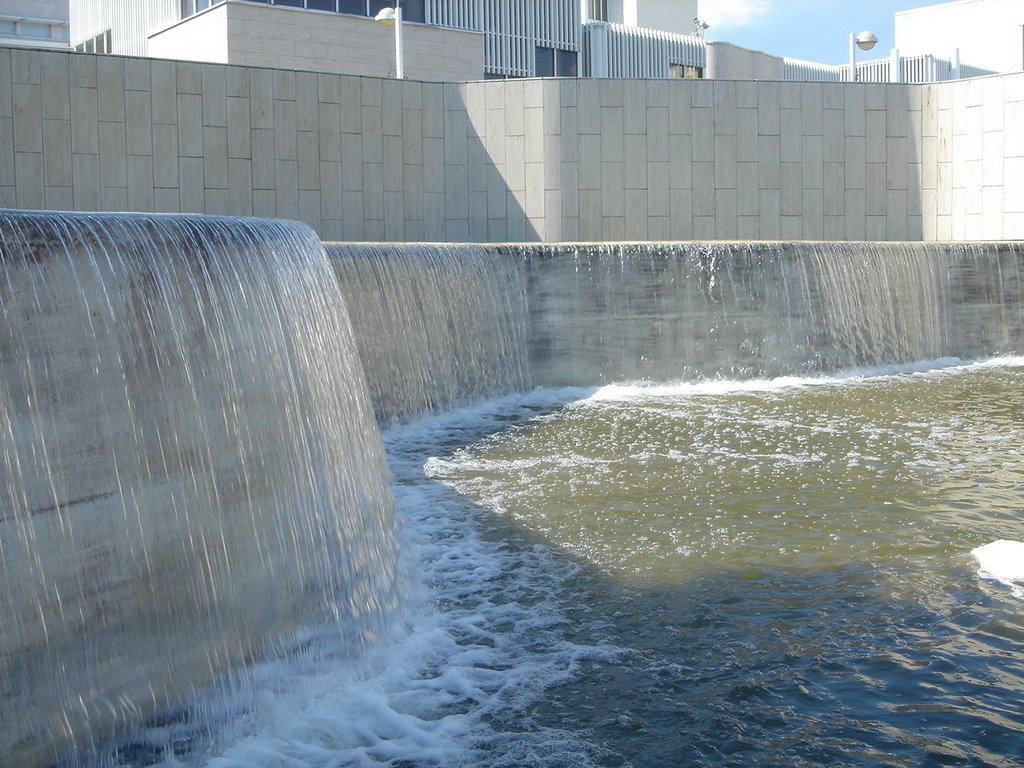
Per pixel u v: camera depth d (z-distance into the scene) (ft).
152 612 15.34
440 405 39.86
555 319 45.47
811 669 17.01
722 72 122.42
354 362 23.49
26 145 46.09
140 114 48.75
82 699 14.03
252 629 17.16
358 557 20.63
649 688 16.53
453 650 18.06
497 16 100.63
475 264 42.37
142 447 15.75
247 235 19.84
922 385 45.65
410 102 57.00
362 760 14.60
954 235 62.54
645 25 137.80
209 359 17.51
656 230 60.39
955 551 22.40
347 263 35.60
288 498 18.83
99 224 16.43
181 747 14.96
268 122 52.29
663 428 36.45
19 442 13.79
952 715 15.44
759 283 48.16
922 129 62.95
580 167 59.26
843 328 49.75
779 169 61.62
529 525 24.82
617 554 22.67
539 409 41.11
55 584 13.88
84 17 104.22
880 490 27.37
